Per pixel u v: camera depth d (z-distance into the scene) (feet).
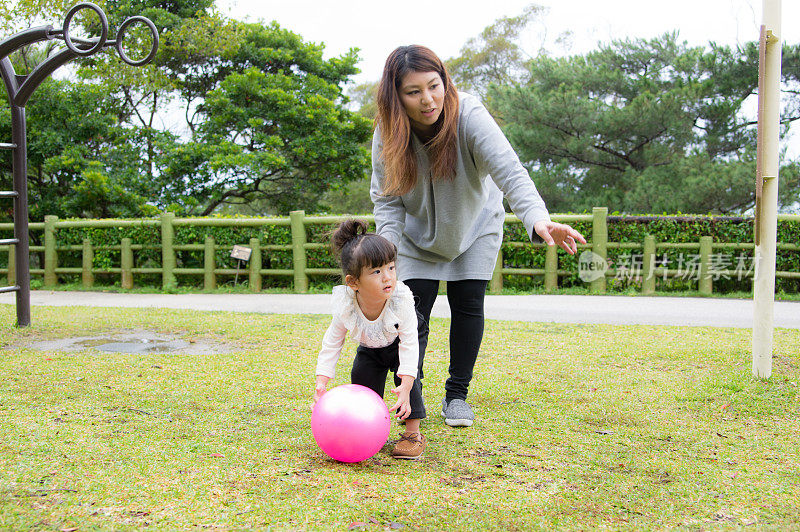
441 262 9.13
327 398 7.41
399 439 8.38
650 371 12.14
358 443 7.13
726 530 5.82
